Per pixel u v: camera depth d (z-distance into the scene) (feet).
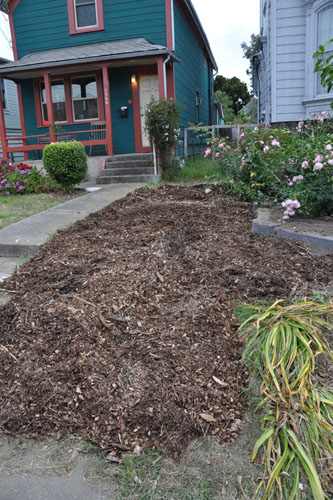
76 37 37.55
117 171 30.22
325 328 7.63
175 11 37.32
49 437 6.12
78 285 9.84
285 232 12.46
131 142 37.70
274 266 10.45
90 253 11.87
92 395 6.59
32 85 39.24
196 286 9.55
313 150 14.55
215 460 5.60
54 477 5.47
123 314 8.48
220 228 13.83
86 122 38.32
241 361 7.20
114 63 32.96
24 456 5.83
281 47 28.14
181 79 39.96
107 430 6.08
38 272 10.91
